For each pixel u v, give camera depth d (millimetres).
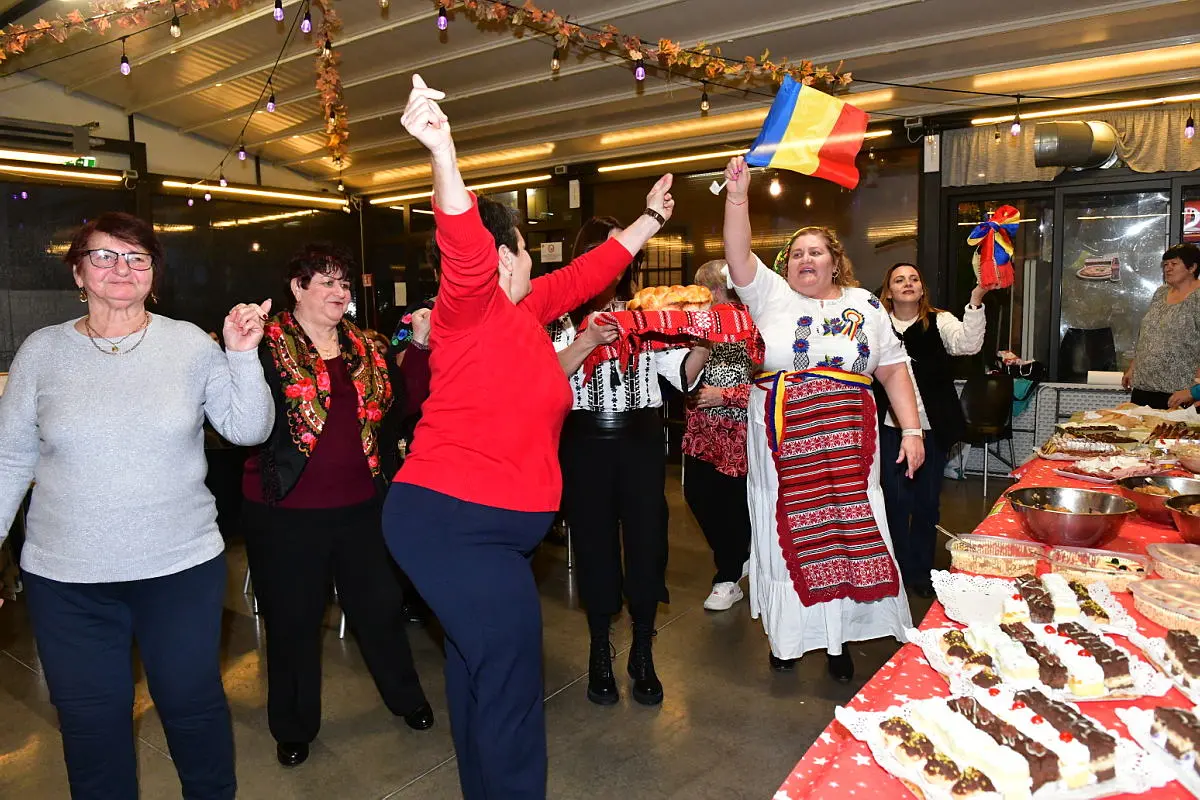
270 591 2193
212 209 8398
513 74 6242
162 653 1629
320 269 2117
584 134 7246
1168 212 5477
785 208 6797
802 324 2494
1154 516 1957
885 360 2611
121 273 1567
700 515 3455
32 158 6926
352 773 2289
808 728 2482
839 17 4727
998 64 5180
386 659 2438
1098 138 5195
